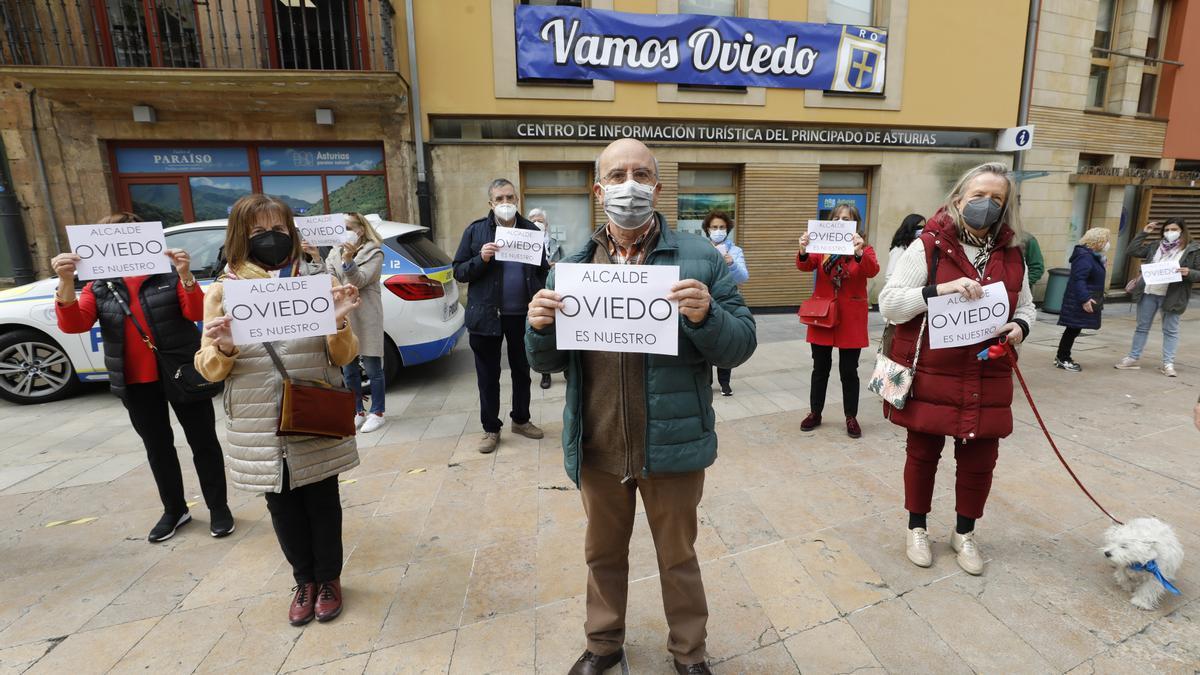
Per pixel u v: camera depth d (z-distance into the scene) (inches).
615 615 72.5
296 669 77.0
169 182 290.5
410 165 298.4
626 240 67.2
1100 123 399.5
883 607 86.3
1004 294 84.6
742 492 124.3
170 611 89.7
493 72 296.0
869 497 121.6
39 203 278.4
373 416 171.2
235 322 74.9
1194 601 86.4
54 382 206.4
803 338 290.2
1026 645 78.2
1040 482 126.0
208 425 109.0
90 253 97.7
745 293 348.2
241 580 98.0
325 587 87.4
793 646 78.7
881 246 362.0
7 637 84.2
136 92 262.2
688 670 70.5
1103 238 216.7
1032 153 380.2
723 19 311.3
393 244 208.8
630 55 306.5
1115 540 88.0
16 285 284.2
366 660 78.3
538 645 80.4
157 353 101.3
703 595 70.6
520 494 126.3
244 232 79.7
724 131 330.0
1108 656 76.0
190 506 126.2
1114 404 181.5
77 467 148.9
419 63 288.7
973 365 87.9
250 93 266.5
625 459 66.4
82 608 90.7
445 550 104.7
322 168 300.0
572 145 309.4
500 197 147.7
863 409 181.9
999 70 360.2
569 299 62.7
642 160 63.8
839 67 333.1
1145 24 398.3
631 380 65.1
